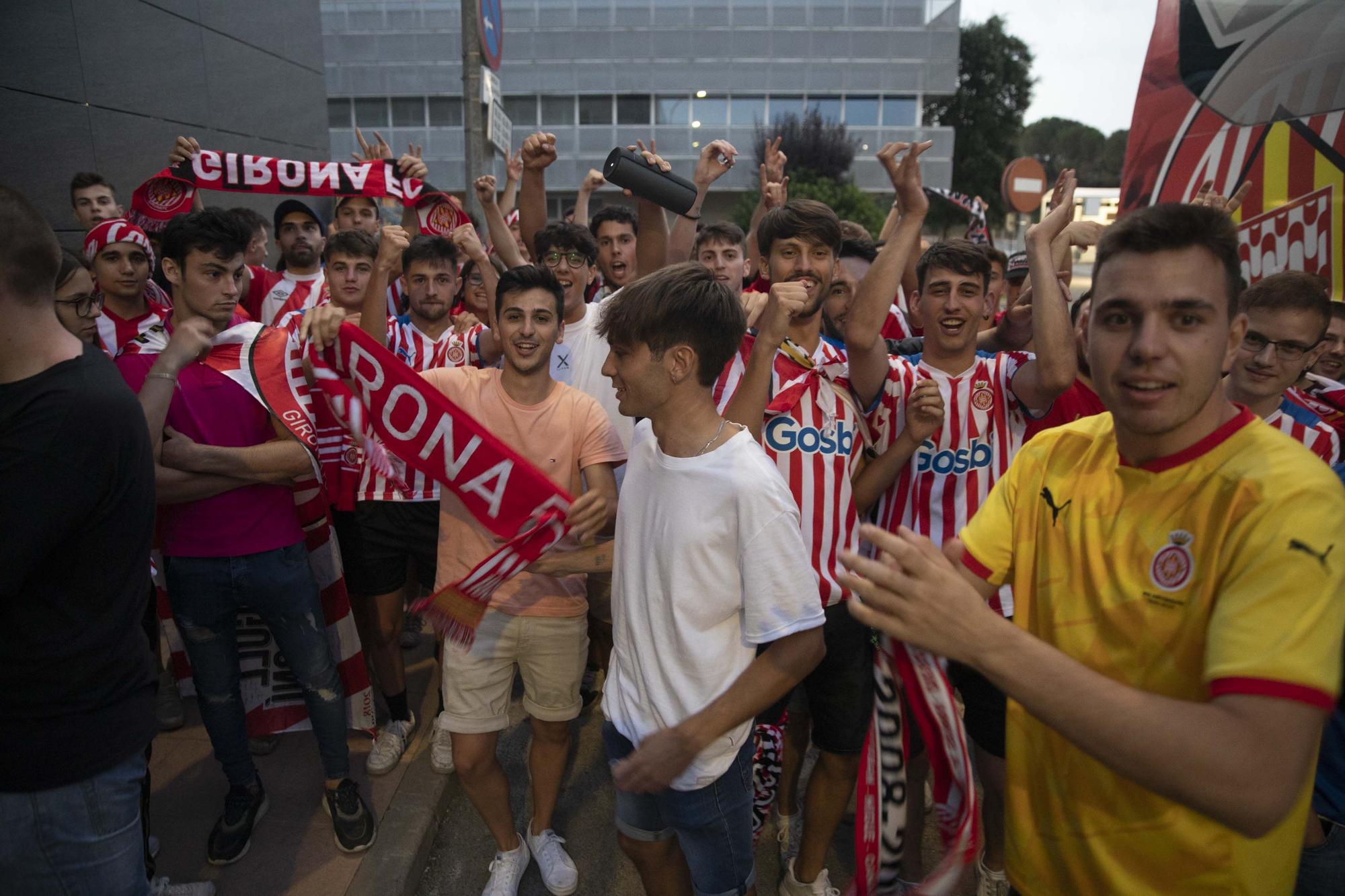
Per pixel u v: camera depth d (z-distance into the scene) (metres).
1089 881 1.19
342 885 2.38
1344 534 0.91
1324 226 3.13
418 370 3.33
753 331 2.45
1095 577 1.16
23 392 1.35
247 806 2.51
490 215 3.80
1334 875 1.58
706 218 23.91
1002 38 29.98
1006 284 4.39
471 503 2.22
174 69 5.91
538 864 2.51
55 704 1.45
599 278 4.86
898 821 1.35
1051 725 0.95
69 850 1.50
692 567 1.58
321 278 4.19
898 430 2.40
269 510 2.39
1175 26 3.83
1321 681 0.87
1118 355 1.08
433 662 3.79
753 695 1.52
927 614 0.98
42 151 4.82
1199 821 1.07
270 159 3.62
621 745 1.83
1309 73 3.20
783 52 22.83
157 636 3.02
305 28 7.72
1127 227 1.06
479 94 5.52
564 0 22.62
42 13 4.79
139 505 1.51
